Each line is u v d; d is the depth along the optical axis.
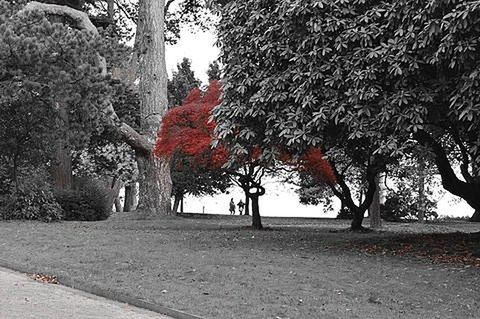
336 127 14.41
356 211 24.17
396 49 12.54
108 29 26.89
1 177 25.23
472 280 10.90
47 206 24.62
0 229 19.48
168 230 21.75
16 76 19.33
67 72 20.14
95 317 8.06
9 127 23.98
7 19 20.08
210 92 22.94
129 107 35.16
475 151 12.80
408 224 34.47
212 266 12.02
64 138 24.05
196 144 21.22
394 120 12.82
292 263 12.59
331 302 8.86
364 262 13.02
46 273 11.30
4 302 8.80
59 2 29.64
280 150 15.52
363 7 13.62
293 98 14.22
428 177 38.69
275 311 8.20
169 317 8.23
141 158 28.77
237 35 15.25
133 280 10.46
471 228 29.75
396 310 8.43
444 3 11.69
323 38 13.45
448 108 12.96
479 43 11.61
